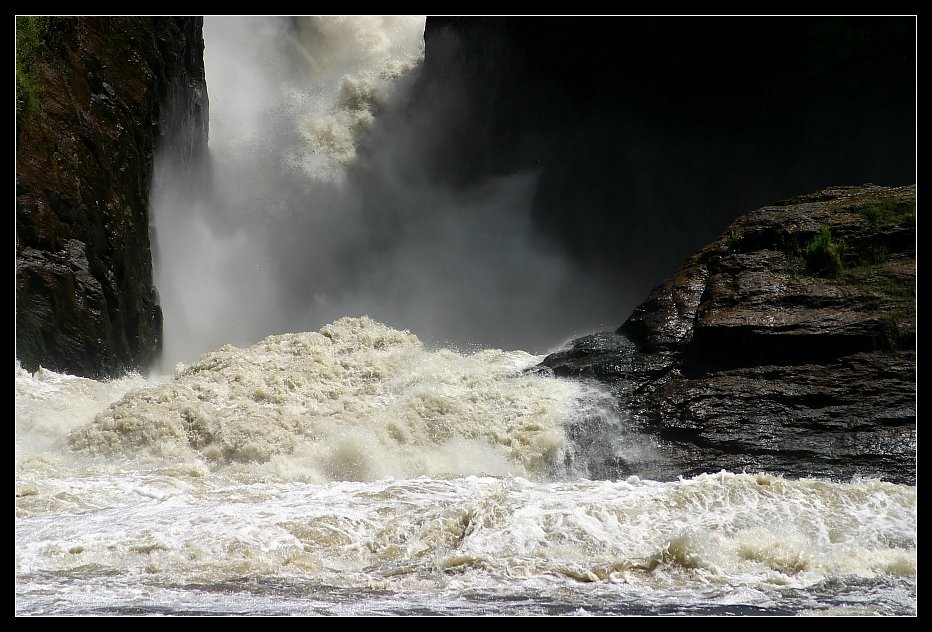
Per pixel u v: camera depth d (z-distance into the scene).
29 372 79.38
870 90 137.12
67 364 85.75
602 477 66.50
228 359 73.44
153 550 38.09
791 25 141.00
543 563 37.50
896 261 73.38
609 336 79.25
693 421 67.75
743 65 147.12
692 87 151.88
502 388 73.69
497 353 82.88
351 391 72.69
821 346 69.00
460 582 34.81
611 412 70.12
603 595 33.06
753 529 41.91
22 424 64.56
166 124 116.56
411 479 51.25
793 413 66.56
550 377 75.94
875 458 61.72
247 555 38.16
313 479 60.38
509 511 42.69
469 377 74.75
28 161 86.94
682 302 77.94
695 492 45.94
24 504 44.25
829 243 74.88
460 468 64.75
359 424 66.44
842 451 62.88
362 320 80.62
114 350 94.56
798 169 143.50
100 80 98.75
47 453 60.06
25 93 87.56
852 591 34.12
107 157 96.88
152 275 107.31
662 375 72.88
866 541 41.41
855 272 73.62
